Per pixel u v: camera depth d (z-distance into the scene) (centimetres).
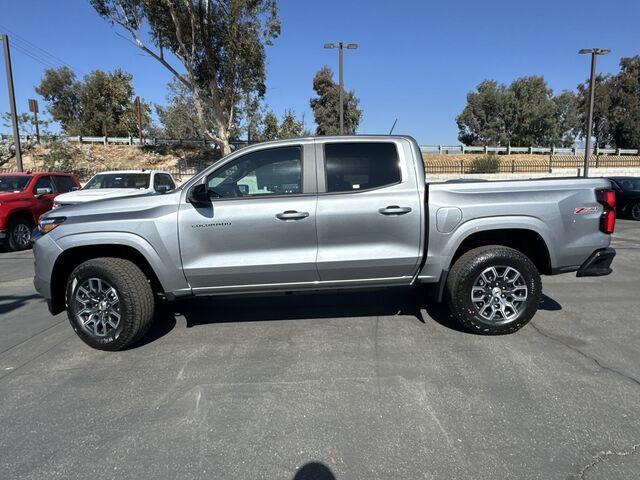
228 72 2530
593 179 475
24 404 354
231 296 468
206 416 330
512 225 450
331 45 2408
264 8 2489
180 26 2422
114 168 3038
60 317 574
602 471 263
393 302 593
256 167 457
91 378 397
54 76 5700
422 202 450
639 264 834
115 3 2330
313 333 490
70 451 293
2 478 267
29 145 2988
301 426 315
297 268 450
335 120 4916
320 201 445
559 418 317
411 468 269
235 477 265
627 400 339
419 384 370
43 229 458
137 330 445
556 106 5244
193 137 4025
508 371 389
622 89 5084
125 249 466
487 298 463
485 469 267
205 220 439
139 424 322
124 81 5062
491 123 5253
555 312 549
